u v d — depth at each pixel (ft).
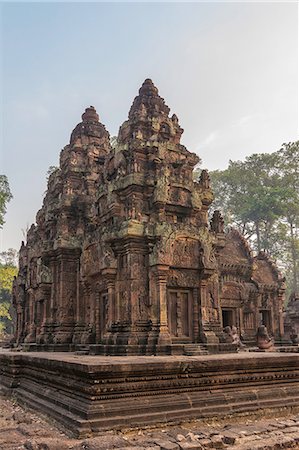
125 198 58.80
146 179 57.82
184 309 54.95
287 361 38.04
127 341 49.52
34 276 84.23
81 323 71.36
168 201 57.82
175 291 54.49
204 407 31.48
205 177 65.67
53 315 74.28
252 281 98.22
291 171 187.32
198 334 54.19
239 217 190.08
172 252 53.88
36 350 72.79
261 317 101.76
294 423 31.48
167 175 58.13
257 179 188.14
